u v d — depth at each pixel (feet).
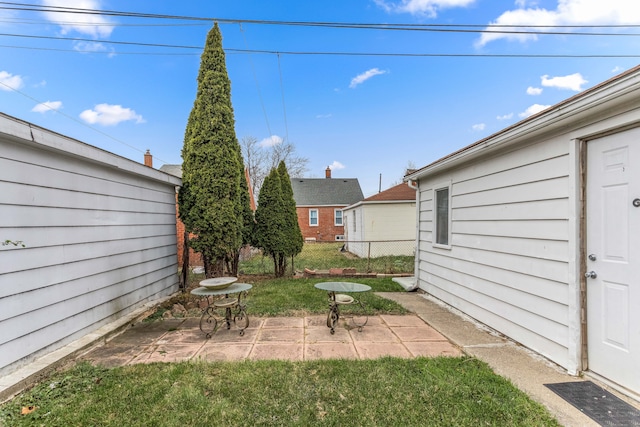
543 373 8.96
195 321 14.44
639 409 7.03
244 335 12.37
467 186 15.07
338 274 25.99
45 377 8.95
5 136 8.46
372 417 6.97
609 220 8.11
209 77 20.66
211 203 20.24
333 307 12.87
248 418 6.99
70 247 11.27
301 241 26.45
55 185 10.63
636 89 6.68
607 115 7.91
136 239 16.12
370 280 24.02
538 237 10.36
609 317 8.09
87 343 11.12
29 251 9.50
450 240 16.76
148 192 17.57
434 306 16.89
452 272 16.56
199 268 32.42
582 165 8.83
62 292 10.81
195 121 21.21
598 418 6.74
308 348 11.03
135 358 10.32
